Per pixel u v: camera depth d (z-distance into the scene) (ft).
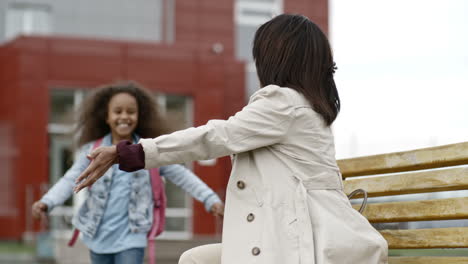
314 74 9.27
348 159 10.64
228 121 8.82
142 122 16.53
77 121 16.70
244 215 8.73
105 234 14.78
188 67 81.61
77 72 78.18
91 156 8.54
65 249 51.34
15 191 74.90
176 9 92.17
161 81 80.74
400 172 10.26
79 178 8.52
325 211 8.68
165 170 15.26
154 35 90.17
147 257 53.01
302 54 9.29
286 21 9.47
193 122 81.30
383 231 9.93
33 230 73.26
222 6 94.53
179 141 8.61
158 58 80.89
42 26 85.20
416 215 9.66
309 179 8.80
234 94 84.64
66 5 86.38
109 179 15.01
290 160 8.85
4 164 76.07
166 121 16.71
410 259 9.66
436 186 9.50
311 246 8.36
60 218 70.95
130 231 14.79
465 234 9.12
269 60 9.39
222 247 8.70
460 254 16.35
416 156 9.74
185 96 81.82
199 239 73.97
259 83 9.65
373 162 10.29
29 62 76.74
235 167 9.00
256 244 8.50
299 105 8.96
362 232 8.75
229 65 84.64
